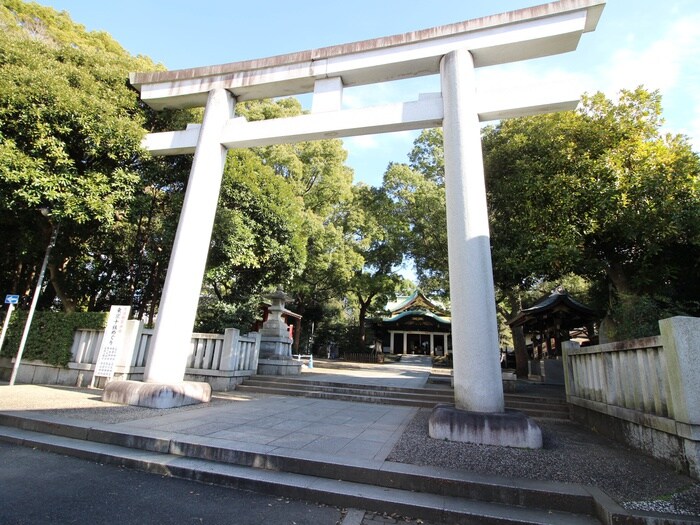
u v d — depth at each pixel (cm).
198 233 715
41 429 514
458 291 554
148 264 1245
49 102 734
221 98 784
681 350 380
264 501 349
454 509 327
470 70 628
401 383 1059
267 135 734
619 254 889
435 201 1619
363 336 2873
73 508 313
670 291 831
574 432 595
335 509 341
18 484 355
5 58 769
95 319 920
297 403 790
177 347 689
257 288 1316
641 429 458
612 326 880
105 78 870
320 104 720
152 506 326
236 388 971
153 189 1081
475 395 512
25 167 696
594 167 809
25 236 938
